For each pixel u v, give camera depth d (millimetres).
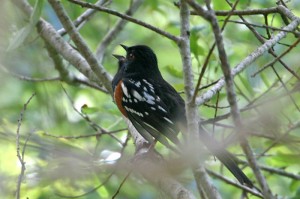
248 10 9094
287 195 12719
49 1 9547
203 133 8453
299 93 10375
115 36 12266
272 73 12148
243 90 12320
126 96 10211
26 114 13742
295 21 8664
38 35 11109
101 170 9984
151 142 9492
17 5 10609
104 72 10023
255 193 10508
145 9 15195
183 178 9508
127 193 12219
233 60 12578
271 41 8203
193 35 10656
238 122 5824
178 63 15359
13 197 10602
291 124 9539
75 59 10445
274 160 11383
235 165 8125
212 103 11047
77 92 14344
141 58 10680
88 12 10781
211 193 6195
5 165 11344
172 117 9773
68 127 13648
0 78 12352
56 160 10273
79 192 11461
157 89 10180
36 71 13930
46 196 11250
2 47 11312
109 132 10773
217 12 9094
